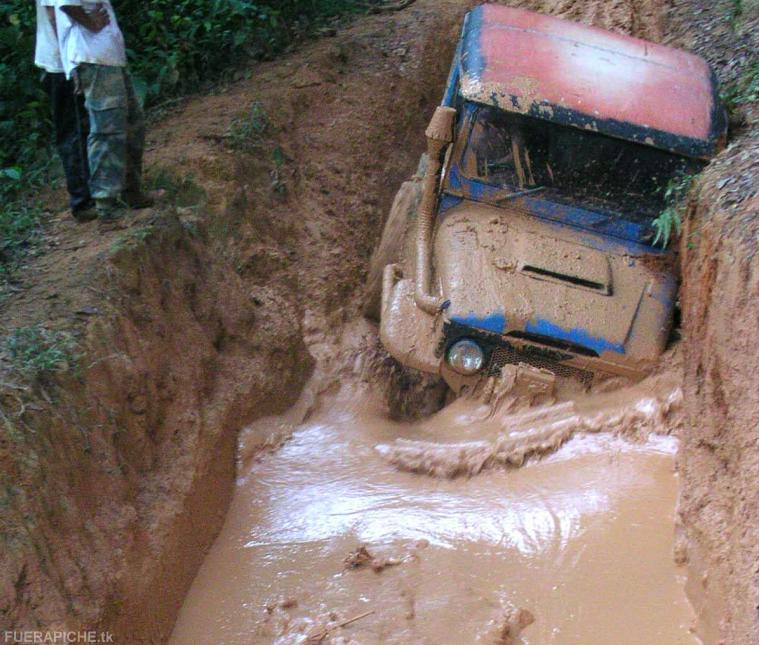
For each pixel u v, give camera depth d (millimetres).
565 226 6246
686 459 4828
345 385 6672
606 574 4633
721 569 4117
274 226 7496
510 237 6102
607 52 6652
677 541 4656
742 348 4281
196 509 5078
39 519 3873
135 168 6273
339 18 10703
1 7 7715
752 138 6145
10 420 4074
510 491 5277
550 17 7117
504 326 5613
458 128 6203
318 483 5656
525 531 4965
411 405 6371
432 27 10305
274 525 5348
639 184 6125
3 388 4234
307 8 10312
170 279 5945
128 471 4695
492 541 4945
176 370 5535
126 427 4820
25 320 4930
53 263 5668
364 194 8414
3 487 3824
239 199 7242
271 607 4652
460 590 4633
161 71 8297
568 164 6156
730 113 6758
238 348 6344
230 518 5441
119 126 5891
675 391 5469
